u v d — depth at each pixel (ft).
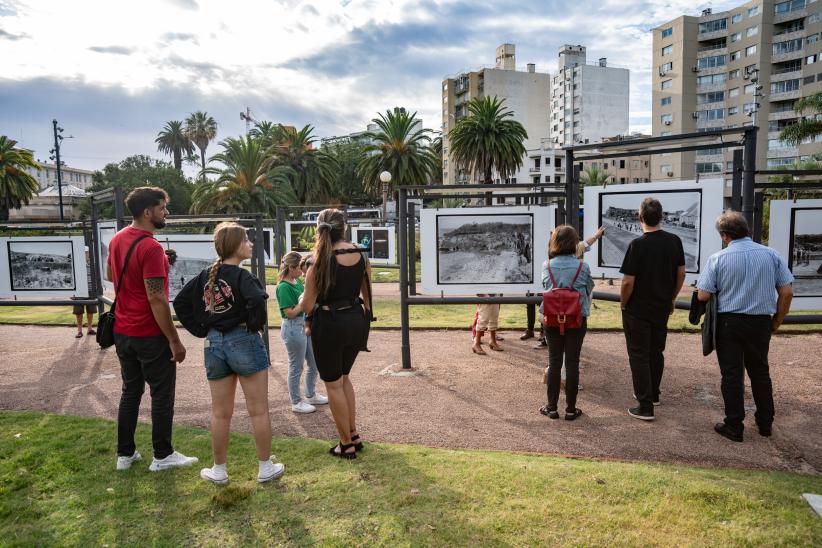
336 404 12.83
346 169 264.11
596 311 37.68
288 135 195.93
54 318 40.70
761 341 14.24
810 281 18.08
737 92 248.52
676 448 14.11
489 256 22.47
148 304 12.18
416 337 30.25
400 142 164.76
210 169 146.00
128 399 12.63
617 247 20.65
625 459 13.47
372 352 26.35
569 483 11.38
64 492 11.51
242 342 11.32
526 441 14.78
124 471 12.53
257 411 11.64
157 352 12.31
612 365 22.75
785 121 235.61
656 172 263.08
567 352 16.21
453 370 22.53
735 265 14.15
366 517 10.15
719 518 9.91
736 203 17.98
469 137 168.86
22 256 26.96
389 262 73.46
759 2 234.99
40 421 16.35
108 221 25.98
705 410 17.08
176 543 9.52
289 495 11.12
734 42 247.29
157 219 12.59
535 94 307.99
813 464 13.02
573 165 21.57
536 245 22.24
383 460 12.91
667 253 15.75
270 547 9.31
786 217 17.97
